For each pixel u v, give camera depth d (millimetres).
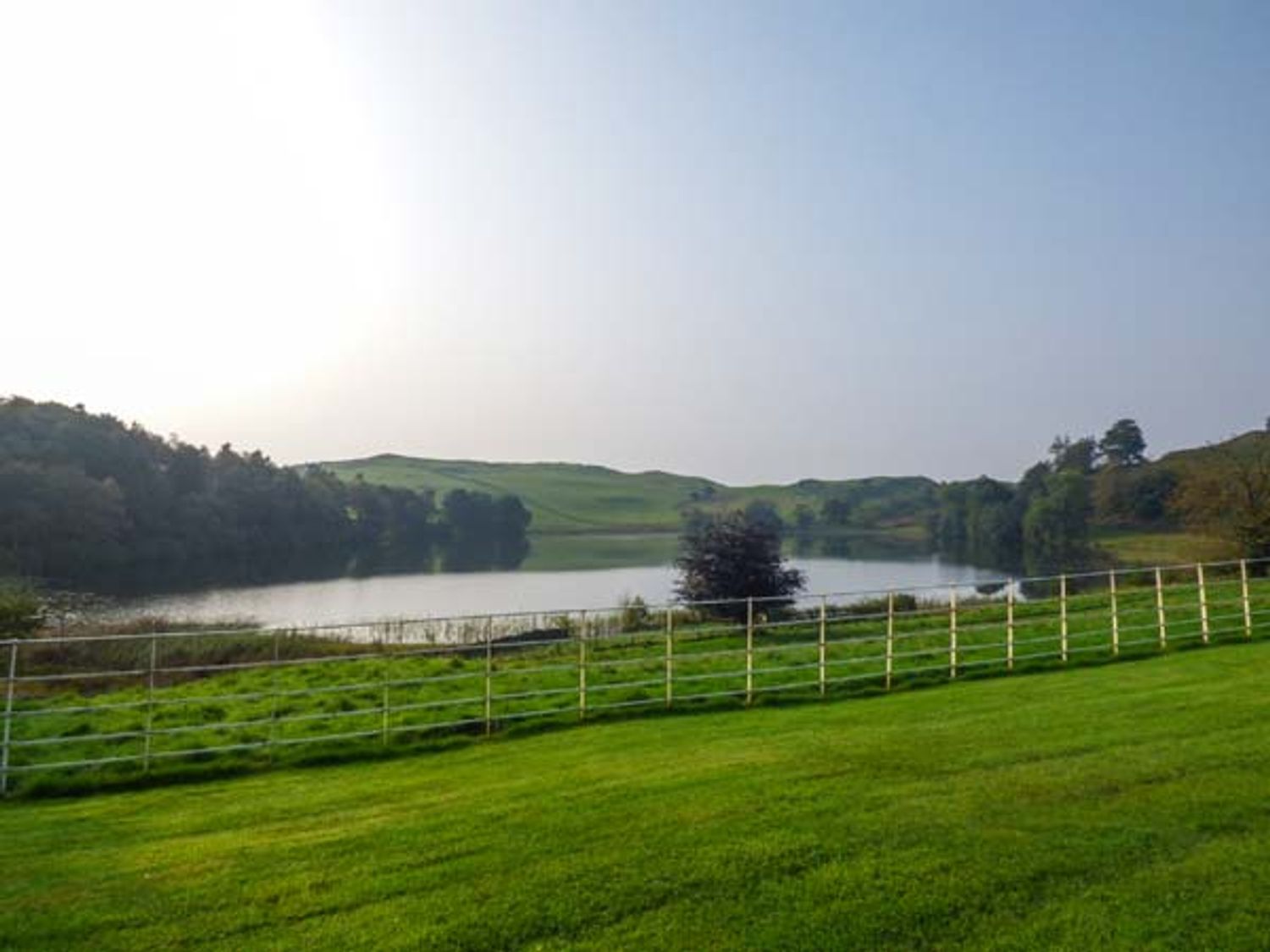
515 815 7742
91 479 78875
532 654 20766
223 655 23219
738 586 29781
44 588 61406
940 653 17328
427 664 18125
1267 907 5621
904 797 7805
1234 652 16250
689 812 7566
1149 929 5406
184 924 5801
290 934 5617
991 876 6133
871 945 5328
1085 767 8555
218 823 8336
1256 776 8062
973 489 112500
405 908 5906
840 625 24391
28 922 5879
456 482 195000
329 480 126625
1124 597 24219
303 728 12508
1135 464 117500
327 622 44062
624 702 13625
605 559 102625
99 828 8398
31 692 17859
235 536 97938
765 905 5801
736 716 13117
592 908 5824
